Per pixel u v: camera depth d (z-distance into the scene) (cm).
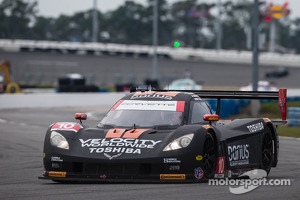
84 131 3041
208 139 2962
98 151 2884
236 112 8800
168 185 2803
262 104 9700
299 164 3866
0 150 4719
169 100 3212
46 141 2988
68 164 2911
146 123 3089
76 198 2533
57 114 8944
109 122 3139
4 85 13550
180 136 2880
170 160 2827
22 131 6278
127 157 2841
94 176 2870
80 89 14075
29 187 2895
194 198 2511
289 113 7319
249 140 3250
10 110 10031
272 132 3466
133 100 3247
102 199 2498
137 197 2531
